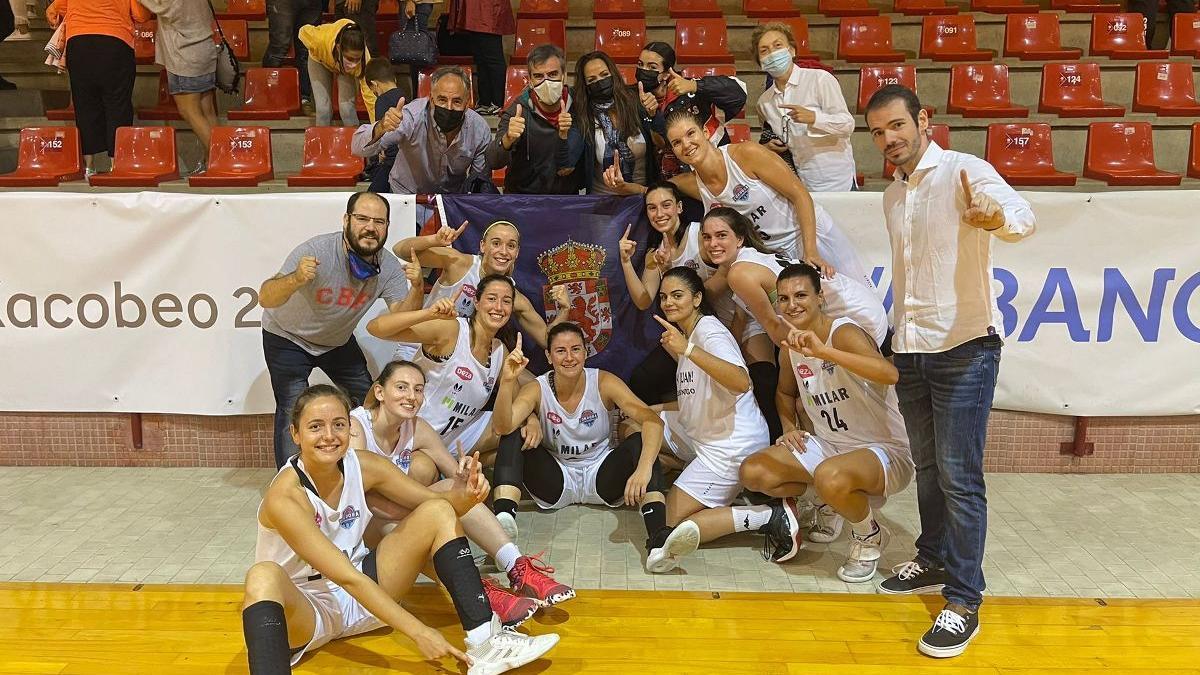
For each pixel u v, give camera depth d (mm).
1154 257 3850
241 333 3980
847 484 3082
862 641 2818
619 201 3867
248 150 5754
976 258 2668
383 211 3412
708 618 2943
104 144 5852
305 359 3684
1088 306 3891
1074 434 4059
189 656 2721
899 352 2861
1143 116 6289
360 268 3488
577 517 3738
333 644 2801
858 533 3184
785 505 3287
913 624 2918
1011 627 2887
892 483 3217
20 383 4047
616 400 3648
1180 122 6238
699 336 3482
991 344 2715
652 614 2965
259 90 6559
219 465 4156
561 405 3635
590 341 3957
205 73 5949
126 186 5508
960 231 2666
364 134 4340
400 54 5957
